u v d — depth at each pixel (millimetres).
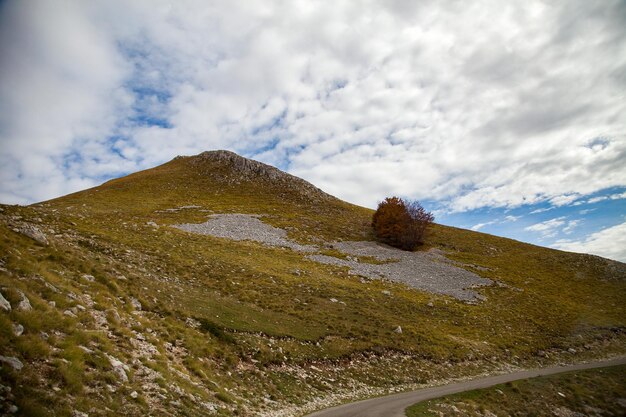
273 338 32156
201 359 23438
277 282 47750
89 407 12125
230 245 63719
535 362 45031
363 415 21922
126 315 22984
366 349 36312
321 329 37344
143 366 17766
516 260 97688
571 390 35656
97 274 26656
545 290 76312
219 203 110062
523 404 31750
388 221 97688
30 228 27391
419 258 84500
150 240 50469
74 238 38625
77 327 16984
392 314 47719
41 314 15719
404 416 22578
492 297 66062
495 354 44469
